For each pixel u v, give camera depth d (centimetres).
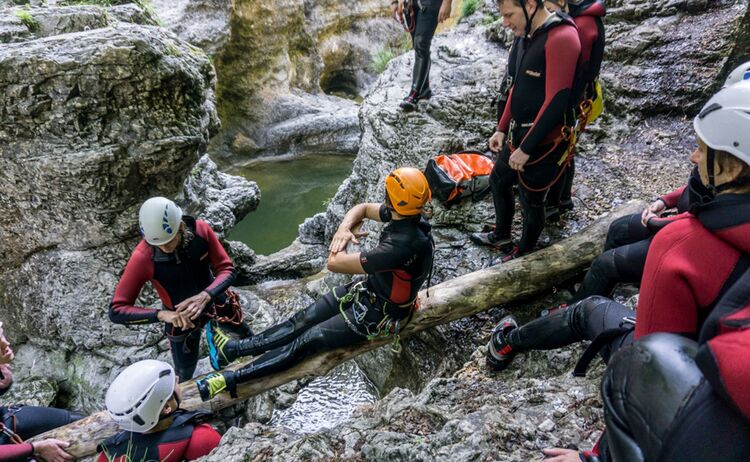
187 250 301
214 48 932
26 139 380
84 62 356
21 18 443
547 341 246
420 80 488
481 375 299
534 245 354
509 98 319
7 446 261
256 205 691
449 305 331
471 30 643
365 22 1294
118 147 386
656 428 103
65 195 398
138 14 539
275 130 1056
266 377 315
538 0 265
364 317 289
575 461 181
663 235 133
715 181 123
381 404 277
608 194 412
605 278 257
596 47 286
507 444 219
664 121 487
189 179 527
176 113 399
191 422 262
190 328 324
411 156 476
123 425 240
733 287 104
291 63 1148
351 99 1312
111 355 429
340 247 271
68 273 423
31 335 447
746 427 92
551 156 305
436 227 412
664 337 114
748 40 464
